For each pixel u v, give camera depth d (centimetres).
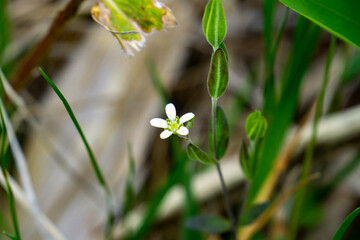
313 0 23
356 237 33
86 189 32
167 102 32
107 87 35
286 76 28
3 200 33
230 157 35
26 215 31
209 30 22
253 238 32
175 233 34
